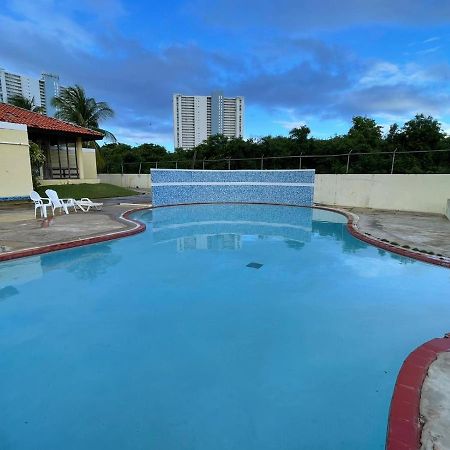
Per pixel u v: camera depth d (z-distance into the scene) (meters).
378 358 3.07
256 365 2.97
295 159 18.05
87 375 2.82
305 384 2.70
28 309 4.11
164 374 2.84
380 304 4.26
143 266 5.88
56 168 20.20
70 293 4.62
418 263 5.87
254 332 3.56
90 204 11.45
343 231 9.12
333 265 5.93
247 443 2.13
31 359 3.05
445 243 6.71
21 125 14.14
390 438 1.84
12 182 14.02
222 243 7.74
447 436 1.83
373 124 23.95
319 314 3.99
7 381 2.74
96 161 24.45
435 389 2.24
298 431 2.22
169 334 3.52
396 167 13.88
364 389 2.63
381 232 7.96
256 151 21.72
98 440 2.15
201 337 3.46
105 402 2.50
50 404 2.47
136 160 28.72
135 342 3.36
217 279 5.24
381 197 13.13
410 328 3.63
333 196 14.67
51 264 5.90
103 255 6.54
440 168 13.80
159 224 10.06
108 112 25.41
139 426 2.27
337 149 18.14
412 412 2.02
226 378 2.79
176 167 21.53
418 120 18.42
